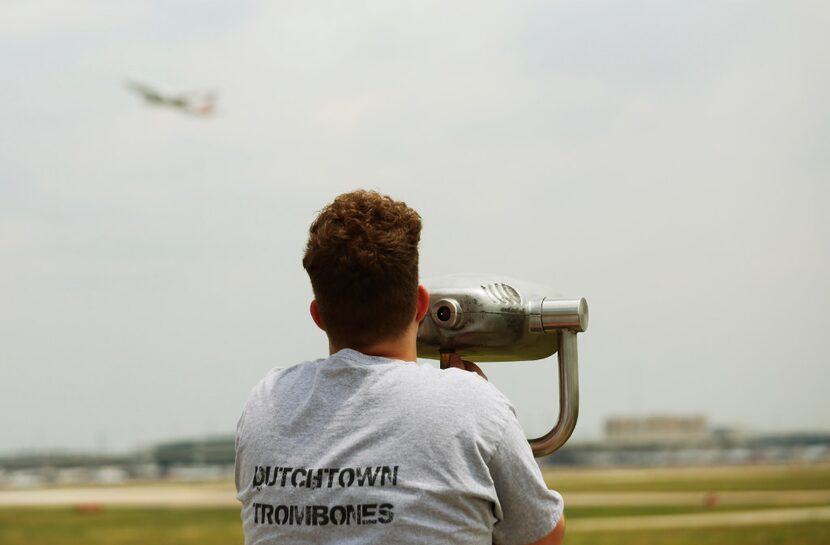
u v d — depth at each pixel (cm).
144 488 8706
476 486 150
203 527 3528
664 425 12888
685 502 5141
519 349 188
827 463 12669
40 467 11281
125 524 3747
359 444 152
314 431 156
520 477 154
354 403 156
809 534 2933
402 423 152
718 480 8588
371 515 148
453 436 151
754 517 3841
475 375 162
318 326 177
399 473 149
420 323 186
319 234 163
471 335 184
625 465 12694
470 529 149
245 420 165
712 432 12825
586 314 186
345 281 160
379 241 160
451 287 185
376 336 163
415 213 167
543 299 186
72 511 4922
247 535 160
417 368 160
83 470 11444
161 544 2880
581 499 5606
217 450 11612
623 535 2952
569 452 12756
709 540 2806
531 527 156
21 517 4331
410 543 146
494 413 155
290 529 152
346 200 164
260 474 157
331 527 149
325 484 151
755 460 12862
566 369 185
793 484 7394
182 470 11512
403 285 162
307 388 162
